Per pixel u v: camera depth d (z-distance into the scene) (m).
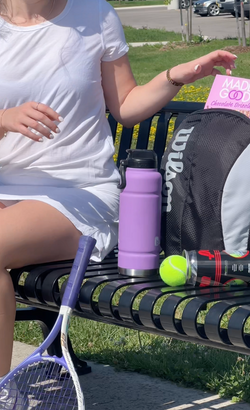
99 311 2.09
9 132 2.45
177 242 2.24
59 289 2.21
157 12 38.72
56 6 2.49
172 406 2.59
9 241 2.15
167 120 2.86
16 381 2.13
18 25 2.46
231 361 2.87
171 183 2.25
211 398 2.65
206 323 1.82
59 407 2.10
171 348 3.07
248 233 2.14
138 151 2.19
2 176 2.50
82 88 2.46
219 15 32.09
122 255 2.20
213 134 2.19
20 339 3.33
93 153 2.50
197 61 2.48
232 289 2.03
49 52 2.44
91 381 2.84
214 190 2.13
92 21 2.52
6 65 2.43
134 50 22.78
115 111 2.66
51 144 2.45
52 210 2.27
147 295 1.97
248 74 14.55
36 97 2.44
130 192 2.18
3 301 2.07
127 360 3.00
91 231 2.35
